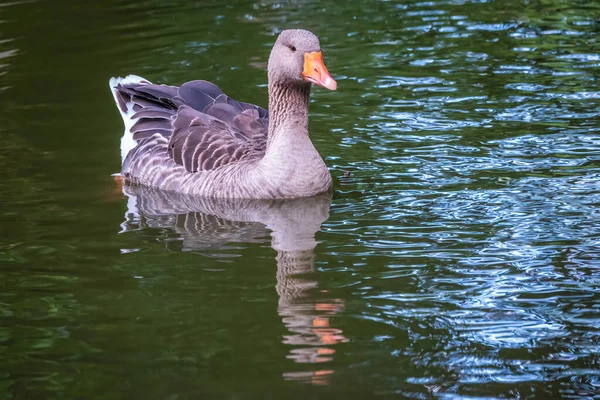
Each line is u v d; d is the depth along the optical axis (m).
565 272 10.20
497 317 9.23
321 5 22.34
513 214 11.88
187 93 14.49
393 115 15.79
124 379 8.23
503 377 8.13
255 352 8.62
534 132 14.70
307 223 11.97
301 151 12.77
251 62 18.39
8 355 8.69
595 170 13.19
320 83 12.13
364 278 10.20
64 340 8.97
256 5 22.44
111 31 20.56
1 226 11.93
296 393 7.93
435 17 21.14
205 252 11.07
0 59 18.84
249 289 9.98
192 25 20.89
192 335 9.00
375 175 13.50
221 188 12.95
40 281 10.30
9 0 22.78
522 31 19.88
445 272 10.30
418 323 9.15
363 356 8.52
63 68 18.31
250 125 13.99
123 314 9.48
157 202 12.91
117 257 10.96
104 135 15.41
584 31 19.67
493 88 16.70
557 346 8.64
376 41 19.55
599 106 15.62
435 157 14.01
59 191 13.23
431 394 7.88
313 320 9.27
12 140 15.09
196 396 7.92
